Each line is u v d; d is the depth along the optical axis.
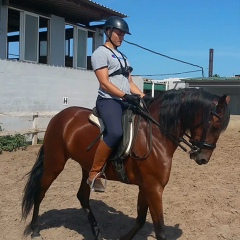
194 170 8.66
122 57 4.31
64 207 6.13
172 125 4.03
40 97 13.74
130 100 3.99
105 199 6.48
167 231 5.10
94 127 4.47
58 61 15.51
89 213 5.01
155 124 4.09
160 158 3.99
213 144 3.94
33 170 5.00
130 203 6.29
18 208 6.01
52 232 5.13
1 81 12.26
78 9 15.11
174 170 8.66
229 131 16.41
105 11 15.72
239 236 4.93
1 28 12.78
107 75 4.10
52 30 15.09
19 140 11.10
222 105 3.83
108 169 4.41
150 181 4.02
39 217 5.67
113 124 4.08
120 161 4.19
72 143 4.62
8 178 7.86
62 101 14.73
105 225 5.36
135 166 4.10
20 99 12.95
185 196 6.60
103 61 4.10
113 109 4.14
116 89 4.02
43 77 13.82
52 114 12.82
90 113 4.70
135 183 4.23
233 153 10.98
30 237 4.95
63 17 16.14
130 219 5.59
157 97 4.29
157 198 3.98
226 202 6.23
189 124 4.00
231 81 24.72
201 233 5.04
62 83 14.68
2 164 9.13
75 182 7.63
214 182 7.57
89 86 16.03
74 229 5.25
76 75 15.33
